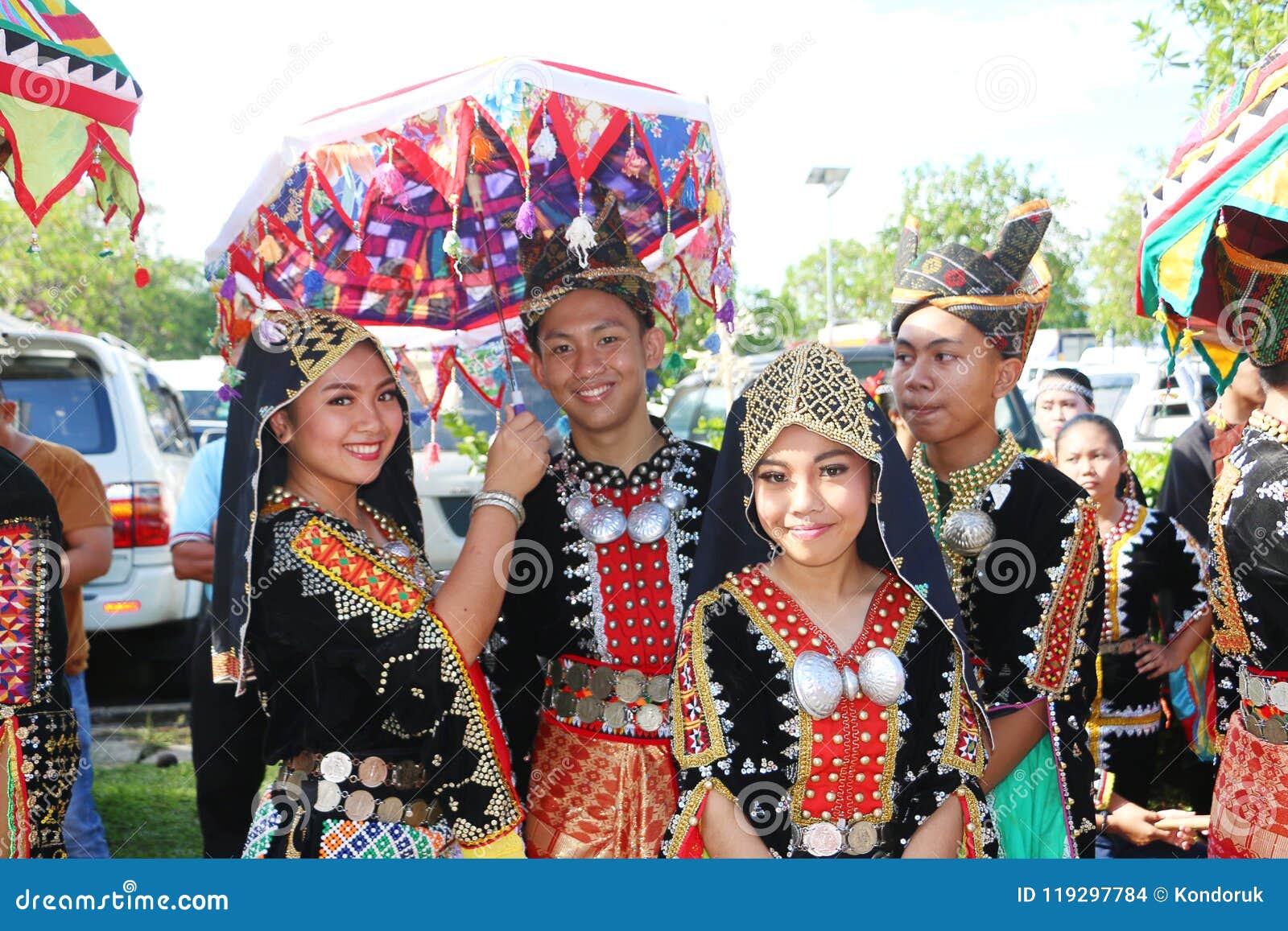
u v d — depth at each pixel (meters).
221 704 2.90
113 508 5.23
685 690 1.78
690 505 2.29
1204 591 3.16
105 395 5.34
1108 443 3.12
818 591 1.82
